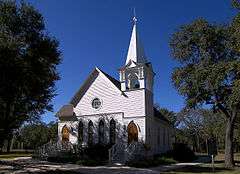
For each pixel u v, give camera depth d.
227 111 39.12
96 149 39.91
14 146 92.06
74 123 44.56
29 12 33.06
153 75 45.12
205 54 36.69
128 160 34.94
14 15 32.50
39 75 32.75
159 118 48.84
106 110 42.88
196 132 89.25
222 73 34.06
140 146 38.41
